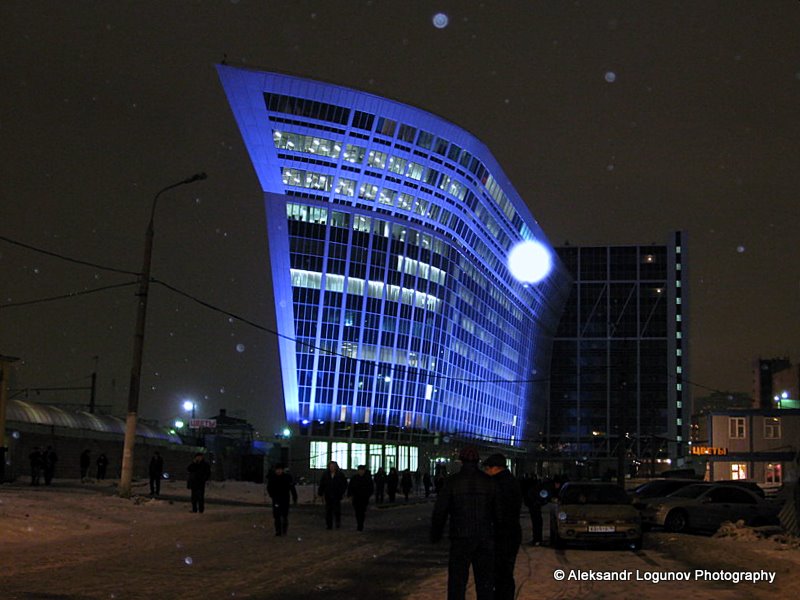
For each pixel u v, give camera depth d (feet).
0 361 134.72
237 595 36.58
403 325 352.49
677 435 625.41
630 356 640.17
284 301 330.13
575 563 55.16
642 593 39.83
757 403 611.47
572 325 648.38
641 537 66.54
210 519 83.66
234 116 320.50
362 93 323.98
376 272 343.67
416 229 355.15
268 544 61.16
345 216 337.31
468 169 367.04
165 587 38.11
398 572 47.37
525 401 546.67
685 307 639.76
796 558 56.54
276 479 68.74
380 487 154.71
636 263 650.02
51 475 133.49
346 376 336.90
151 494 119.03
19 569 43.16
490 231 411.34
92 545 55.98
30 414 182.70
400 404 353.10
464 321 401.49
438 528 28.35
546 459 589.73
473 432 433.07
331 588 39.88
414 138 341.62
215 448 287.28
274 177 327.88
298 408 330.13
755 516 87.81
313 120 322.75
